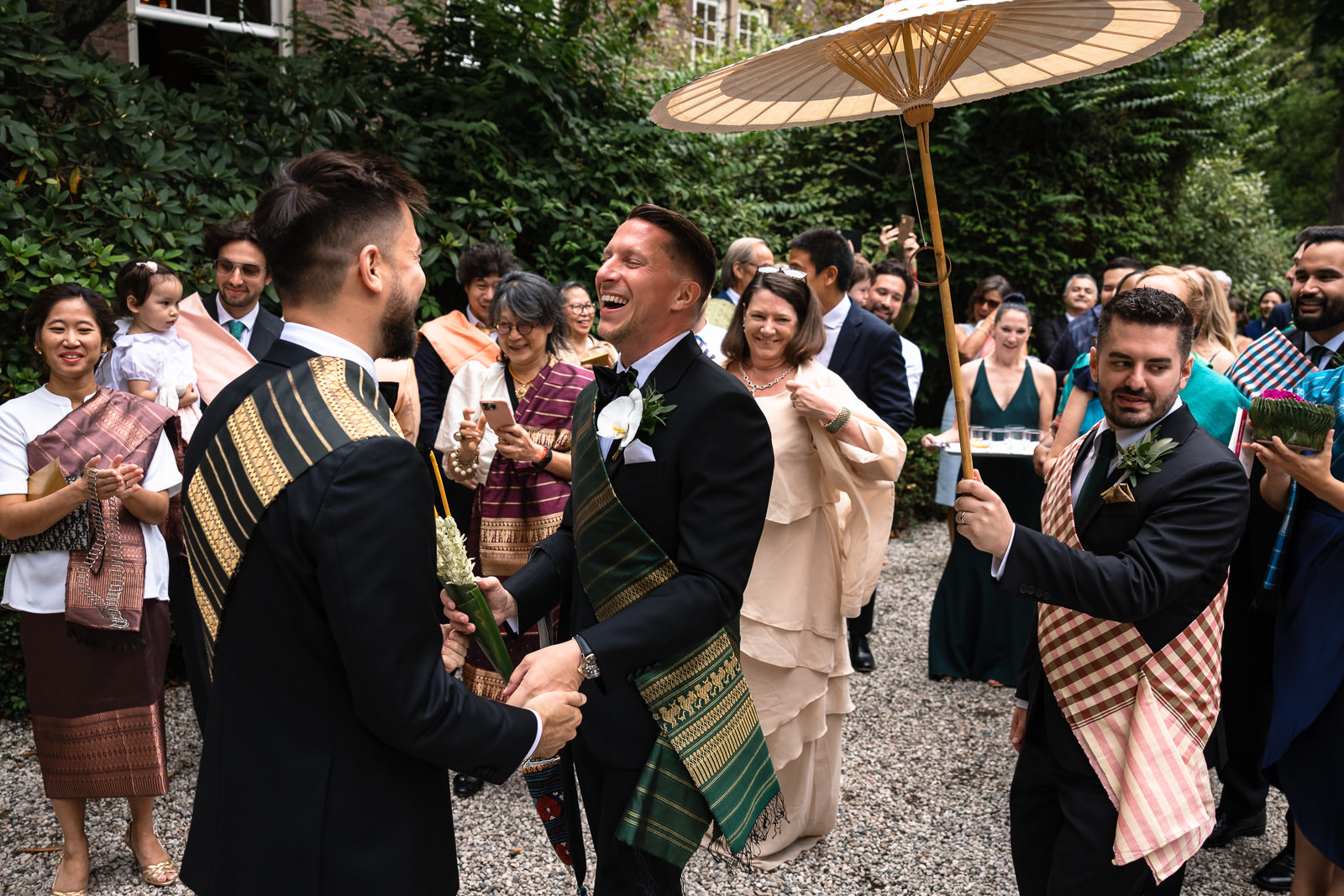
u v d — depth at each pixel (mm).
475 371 3963
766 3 11414
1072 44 1968
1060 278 9852
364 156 1507
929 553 7301
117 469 2811
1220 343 3947
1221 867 3213
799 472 2910
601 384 1976
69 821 2992
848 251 4484
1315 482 2430
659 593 1799
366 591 1298
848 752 4078
